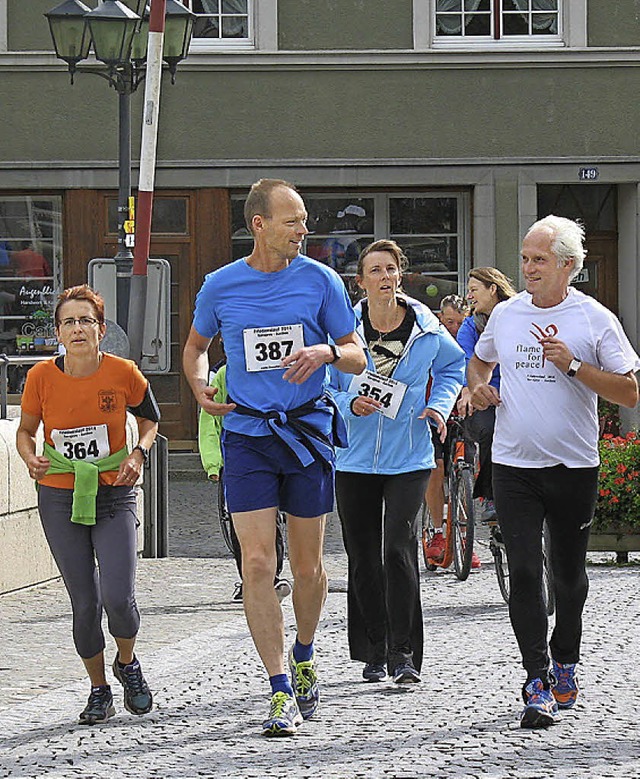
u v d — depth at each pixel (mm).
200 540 31969
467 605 23156
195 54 46000
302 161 46438
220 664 18750
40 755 14125
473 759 13695
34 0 45906
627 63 46656
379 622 17484
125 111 34094
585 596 15711
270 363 14883
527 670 15133
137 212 30297
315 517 15047
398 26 46531
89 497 15180
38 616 22500
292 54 46188
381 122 46562
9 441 24688
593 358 15234
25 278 46594
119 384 15477
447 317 31312
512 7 46844
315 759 13750
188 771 13383
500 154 46719
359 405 17016
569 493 15289
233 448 14836
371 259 17562
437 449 26734
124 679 15789
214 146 46406
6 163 46000
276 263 15031
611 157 46781
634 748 14102
